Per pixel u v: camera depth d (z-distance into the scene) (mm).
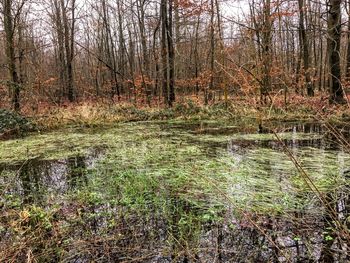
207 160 7516
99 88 27750
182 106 16938
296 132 10758
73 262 3846
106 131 12875
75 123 14930
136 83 22453
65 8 24781
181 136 11086
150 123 14992
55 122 14555
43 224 4746
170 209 5129
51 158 8688
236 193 5422
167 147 9227
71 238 4367
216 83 19438
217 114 15625
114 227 4648
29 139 11555
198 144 9570
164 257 3873
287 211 4793
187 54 29109
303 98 14141
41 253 4039
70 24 28031
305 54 19094
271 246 3975
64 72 27484
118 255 3957
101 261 3836
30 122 13500
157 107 18828
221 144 9430
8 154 9297
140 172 6832
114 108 17250
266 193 5375
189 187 5867
